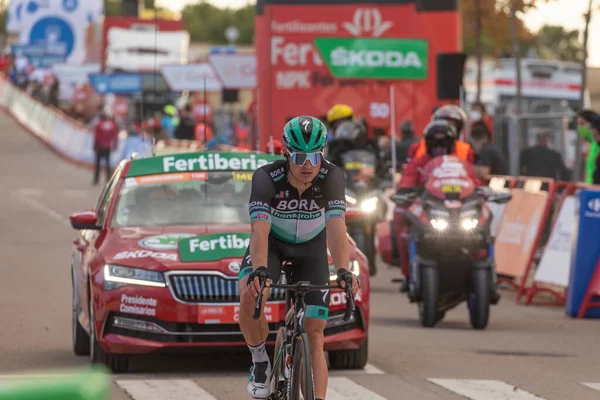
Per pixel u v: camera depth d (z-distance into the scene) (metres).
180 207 22.17
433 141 27.92
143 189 22.64
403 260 28.97
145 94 118.81
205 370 20.41
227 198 22.47
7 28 180.25
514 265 35.47
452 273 26.81
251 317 14.16
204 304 19.42
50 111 135.88
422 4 59.47
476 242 26.31
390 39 57.62
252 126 64.94
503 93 80.31
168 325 19.45
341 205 14.09
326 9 58.88
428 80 58.97
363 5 59.06
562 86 82.12
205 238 20.48
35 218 59.75
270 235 14.38
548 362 21.92
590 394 18.27
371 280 38.53
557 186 34.06
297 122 13.45
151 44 128.62
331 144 36.44
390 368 20.72
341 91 58.66
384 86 58.84
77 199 73.56
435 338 25.17
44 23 179.25
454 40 59.69
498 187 37.94
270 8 58.19
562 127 46.56
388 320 28.52
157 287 19.50
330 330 19.75
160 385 18.53
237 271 19.58
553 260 33.06
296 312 13.27
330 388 18.42
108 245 20.77
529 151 44.81
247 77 63.03
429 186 26.73
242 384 18.70
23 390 4.48
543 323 28.77
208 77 75.44
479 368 20.91
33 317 27.81
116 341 19.50
